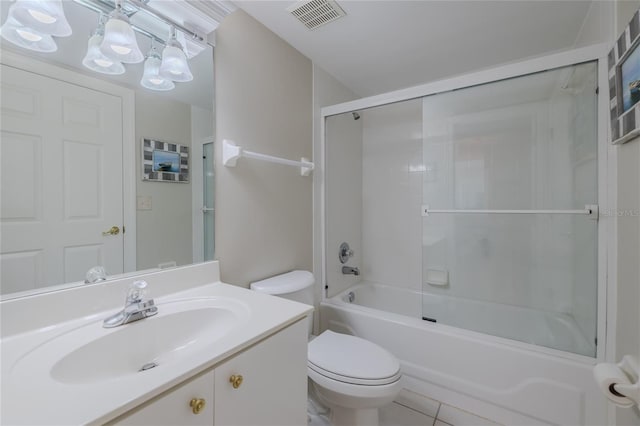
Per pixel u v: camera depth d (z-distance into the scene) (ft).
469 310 6.05
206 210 4.17
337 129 7.42
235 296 3.50
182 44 3.87
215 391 2.15
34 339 2.41
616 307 3.89
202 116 4.10
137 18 3.39
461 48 5.94
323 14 4.90
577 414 4.06
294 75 5.91
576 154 4.89
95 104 3.06
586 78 4.44
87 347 2.35
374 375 3.78
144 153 3.48
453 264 6.25
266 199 5.21
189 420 1.96
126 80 3.31
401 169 7.97
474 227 6.05
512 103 5.47
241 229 4.70
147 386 1.76
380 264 8.39
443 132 6.20
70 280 2.86
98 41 3.05
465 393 4.90
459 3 4.60
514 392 4.50
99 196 3.10
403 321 5.65
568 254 5.13
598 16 4.33
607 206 4.07
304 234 6.25
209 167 4.20
